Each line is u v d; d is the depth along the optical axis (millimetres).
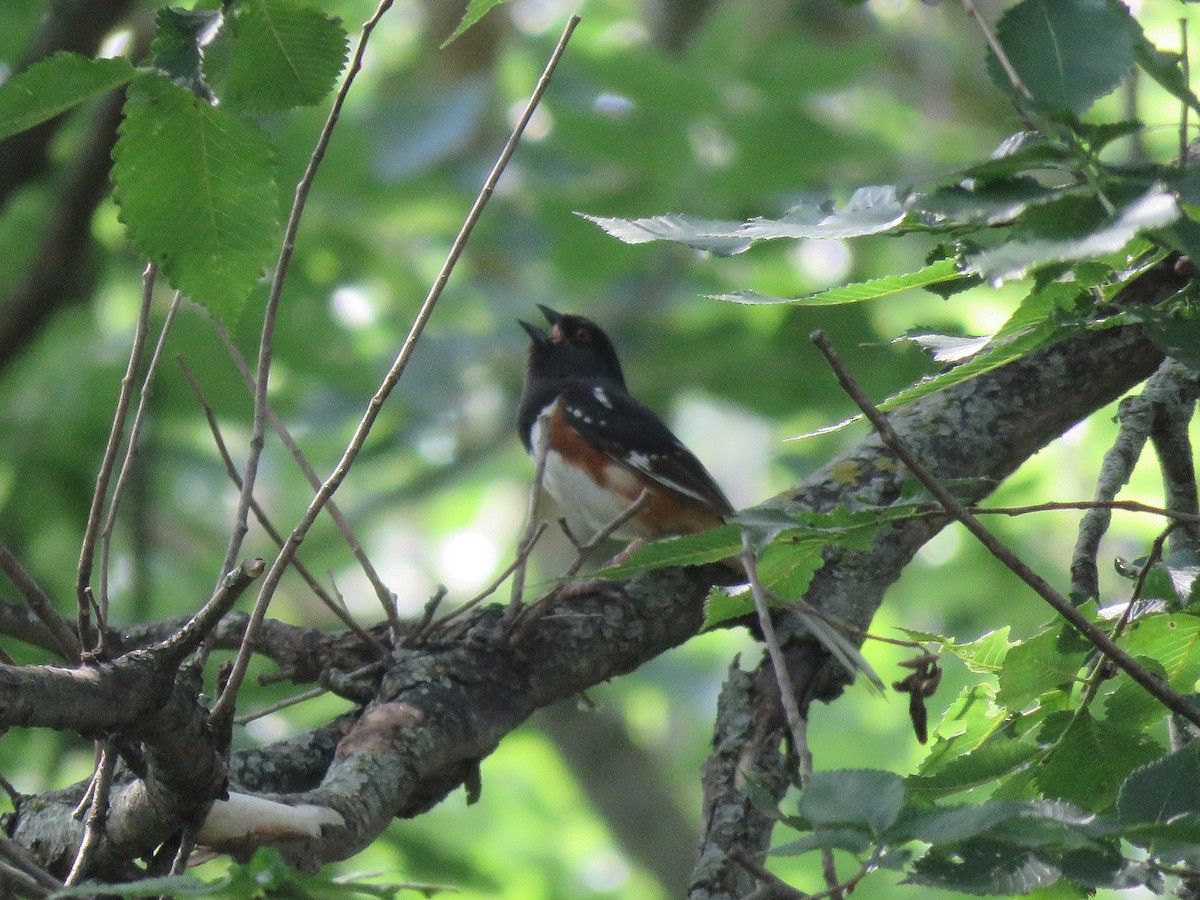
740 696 6059
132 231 3980
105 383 11469
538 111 12500
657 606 6598
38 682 3303
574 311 14516
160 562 12820
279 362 12227
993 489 6727
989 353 4051
